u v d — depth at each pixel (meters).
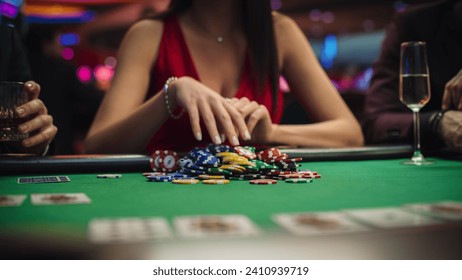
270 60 2.98
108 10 15.12
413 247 0.94
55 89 4.66
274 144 2.63
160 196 1.38
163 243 0.90
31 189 1.53
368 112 3.27
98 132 2.67
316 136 2.76
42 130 2.30
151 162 1.96
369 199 1.32
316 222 1.04
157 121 2.52
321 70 3.19
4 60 2.96
